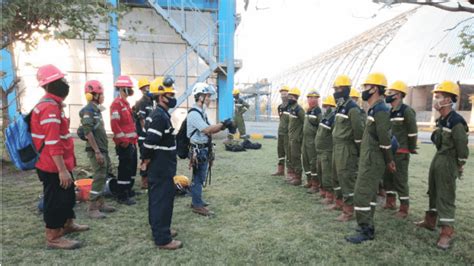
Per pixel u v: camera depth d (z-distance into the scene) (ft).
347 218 14.01
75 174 20.72
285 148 21.16
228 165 25.31
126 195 15.83
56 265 9.96
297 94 19.63
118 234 12.27
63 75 10.66
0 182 18.89
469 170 25.52
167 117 11.05
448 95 11.71
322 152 16.22
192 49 36.73
